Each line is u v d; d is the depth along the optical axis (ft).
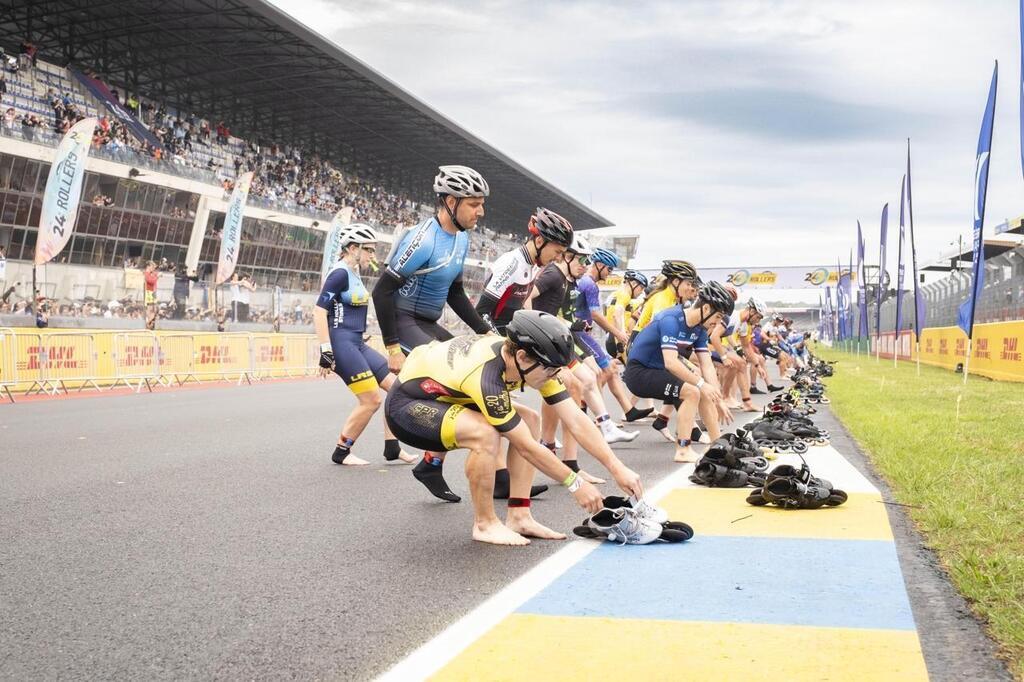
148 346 63.21
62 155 84.84
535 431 16.03
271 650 9.17
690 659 8.43
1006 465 19.44
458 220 18.90
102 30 137.18
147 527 15.24
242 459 24.25
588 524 13.92
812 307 432.66
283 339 79.46
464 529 14.93
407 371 14.40
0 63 111.86
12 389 53.31
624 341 29.81
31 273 103.86
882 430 27.55
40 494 18.57
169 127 136.77
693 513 15.64
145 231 119.65
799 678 7.93
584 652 8.69
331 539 14.21
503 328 20.42
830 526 14.29
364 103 171.83
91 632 9.82
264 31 135.85
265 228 139.54
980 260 45.19
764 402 44.24
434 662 8.55
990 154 44.01
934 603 10.13
